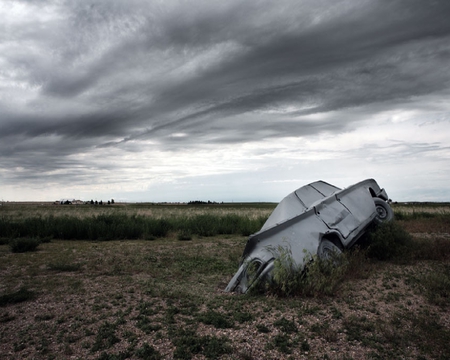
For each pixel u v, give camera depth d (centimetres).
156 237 1567
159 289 630
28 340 402
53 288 630
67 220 1625
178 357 353
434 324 433
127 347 379
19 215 2511
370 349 371
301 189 950
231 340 395
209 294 607
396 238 898
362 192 992
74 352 370
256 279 606
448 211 2347
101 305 528
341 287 609
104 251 1091
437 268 731
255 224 1778
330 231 726
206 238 1547
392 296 556
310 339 397
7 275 738
